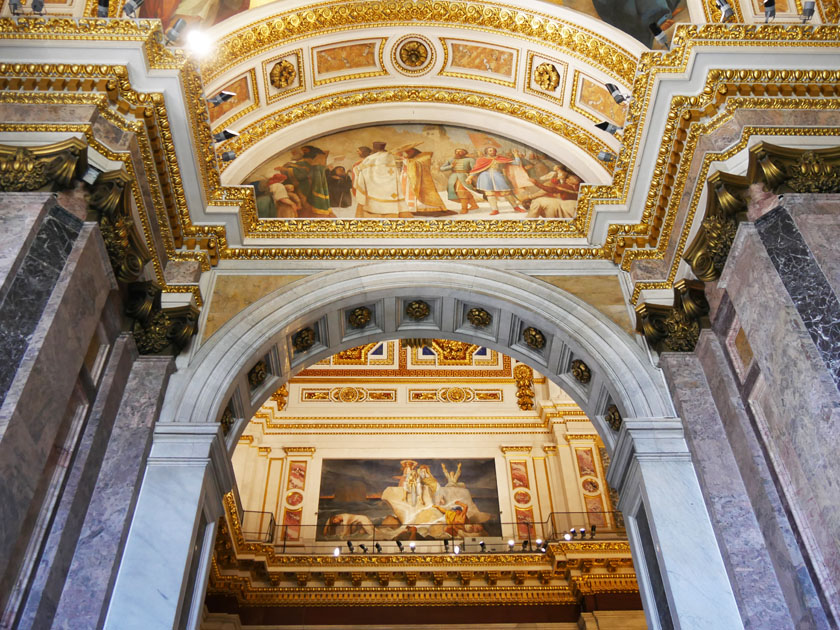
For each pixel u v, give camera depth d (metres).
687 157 8.66
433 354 19.11
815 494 6.46
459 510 17.12
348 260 10.14
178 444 8.24
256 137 11.38
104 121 8.07
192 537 7.68
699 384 8.62
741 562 7.30
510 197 11.25
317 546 16.56
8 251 6.85
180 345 8.98
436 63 11.93
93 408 7.92
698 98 8.48
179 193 9.28
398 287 9.89
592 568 15.56
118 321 8.52
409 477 17.64
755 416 7.69
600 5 10.60
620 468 8.75
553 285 9.89
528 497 17.28
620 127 10.75
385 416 18.41
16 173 7.34
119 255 7.92
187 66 8.44
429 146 11.91
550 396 18.45
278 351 9.72
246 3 10.65
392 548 16.58
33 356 6.53
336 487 17.44
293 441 18.06
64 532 7.09
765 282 7.27
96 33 8.17
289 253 10.12
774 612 6.97
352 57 11.83
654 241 9.73
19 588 6.54
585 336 9.36
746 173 7.93
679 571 7.44
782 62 8.47
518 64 11.65
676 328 8.89
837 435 6.22
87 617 6.95
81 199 7.61
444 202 11.23
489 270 9.98
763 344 7.24
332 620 15.44
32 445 6.45
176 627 7.18
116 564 7.34
